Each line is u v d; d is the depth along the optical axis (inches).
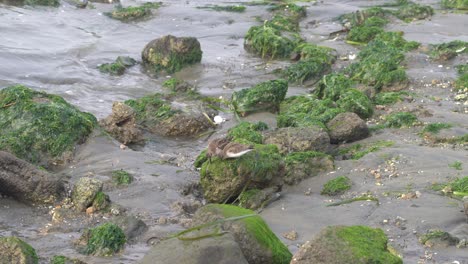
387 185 471.8
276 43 791.1
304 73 725.3
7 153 469.7
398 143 541.6
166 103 627.8
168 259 343.0
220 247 346.3
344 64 760.3
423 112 601.9
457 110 617.9
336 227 350.9
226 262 342.3
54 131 533.6
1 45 767.7
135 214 449.4
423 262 377.7
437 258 382.3
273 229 426.0
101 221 441.4
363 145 546.3
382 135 567.8
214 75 740.0
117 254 396.5
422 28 872.3
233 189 470.3
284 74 736.3
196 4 992.9
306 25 912.9
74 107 586.2
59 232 425.7
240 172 466.9
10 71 705.0
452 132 558.9
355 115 565.0
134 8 930.1
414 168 494.0
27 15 888.9
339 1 1011.3
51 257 392.2
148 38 856.9
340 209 445.7
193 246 347.9
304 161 500.1
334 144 559.2
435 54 748.6
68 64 744.3
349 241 341.4
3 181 460.1
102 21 906.1
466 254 385.7
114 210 450.9
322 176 492.4
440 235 398.0
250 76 737.6
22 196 463.5
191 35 869.8
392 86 679.7
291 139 537.3
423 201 446.9
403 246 395.5
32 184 463.2
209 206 385.1
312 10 962.7
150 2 992.9
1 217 442.9
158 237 415.5
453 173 482.6
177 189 487.5
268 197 466.9
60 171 510.9
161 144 582.9
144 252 400.8
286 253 374.9
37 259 379.2
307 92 699.4
